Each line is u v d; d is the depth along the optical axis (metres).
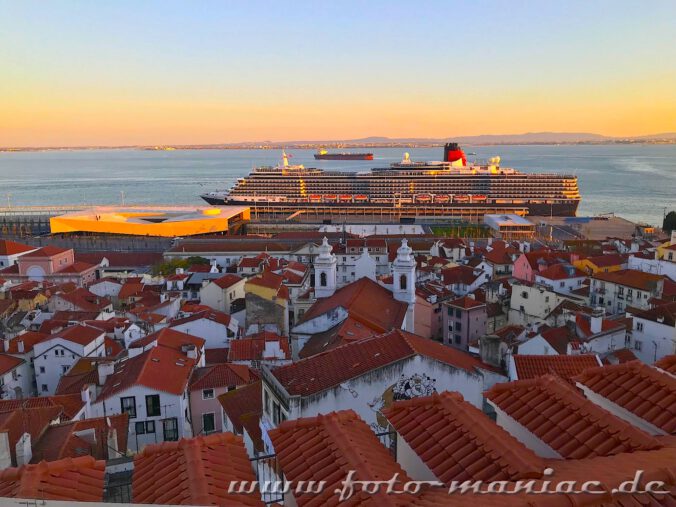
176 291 118.31
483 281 117.56
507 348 57.56
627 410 20.73
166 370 60.38
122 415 50.34
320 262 74.12
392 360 35.19
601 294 102.00
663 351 72.75
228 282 110.12
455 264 136.62
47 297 108.44
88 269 150.50
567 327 71.81
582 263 117.62
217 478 17.11
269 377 36.97
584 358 45.12
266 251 164.25
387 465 17.27
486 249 154.75
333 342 50.34
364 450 17.91
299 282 111.12
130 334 81.75
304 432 19.64
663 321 72.81
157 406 56.28
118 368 65.56
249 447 38.75
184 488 16.33
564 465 15.92
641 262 115.25
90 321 88.12
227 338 80.56
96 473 16.95
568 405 19.88
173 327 80.12
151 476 17.80
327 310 61.09
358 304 60.81
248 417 41.66
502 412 21.00
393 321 61.41
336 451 17.78
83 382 64.81
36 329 94.31
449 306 99.56
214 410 60.25
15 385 72.62
